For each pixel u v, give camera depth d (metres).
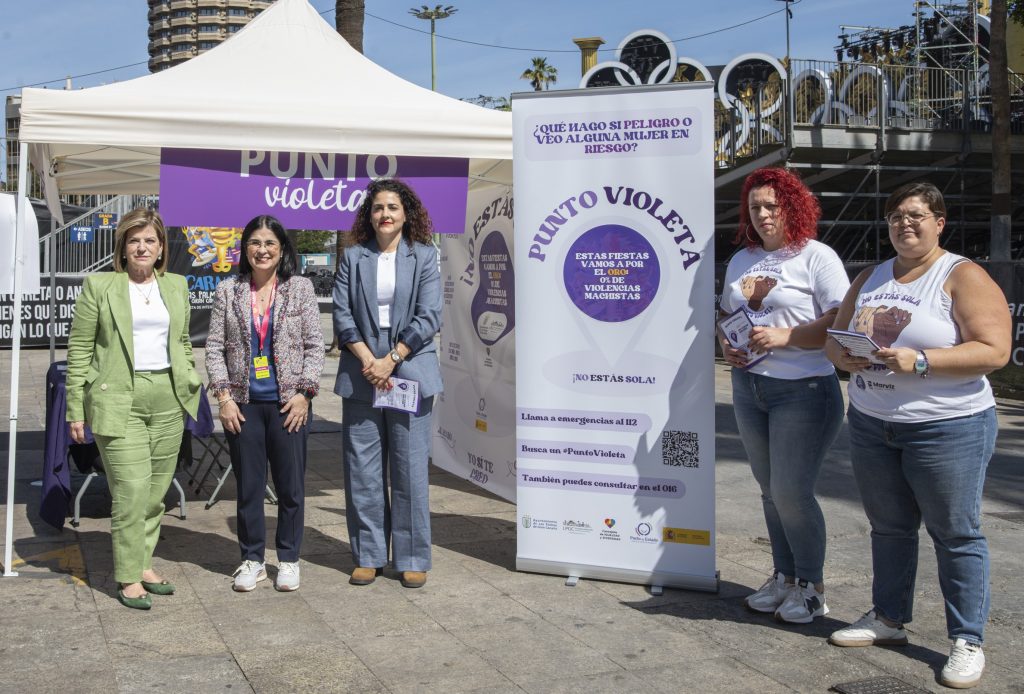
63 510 5.43
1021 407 11.99
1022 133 19.03
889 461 3.76
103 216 19.97
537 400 4.87
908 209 3.58
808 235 4.11
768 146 18.27
